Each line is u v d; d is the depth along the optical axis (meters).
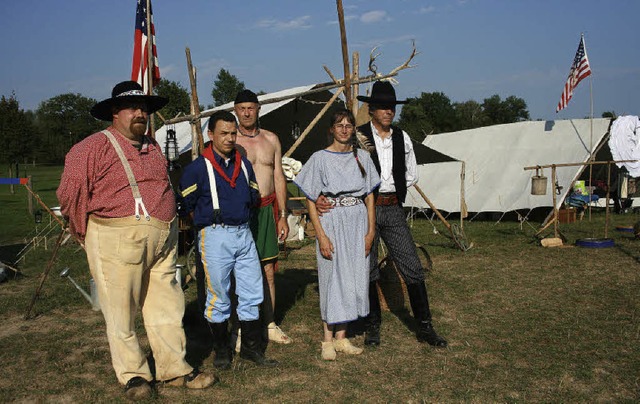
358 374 3.92
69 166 3.35
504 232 11.49
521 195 13.68
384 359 4.20
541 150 14.65
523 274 7.10
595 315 5.23
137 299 3.57
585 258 8.08
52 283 7.09
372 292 4.53
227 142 3.89
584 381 3.76
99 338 4.85
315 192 4.17
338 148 4.21
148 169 3.52
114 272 3.43
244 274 4.06
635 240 9.67
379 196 4.55
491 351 4.34
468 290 6.27
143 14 7.66
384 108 4.45
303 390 3.67
